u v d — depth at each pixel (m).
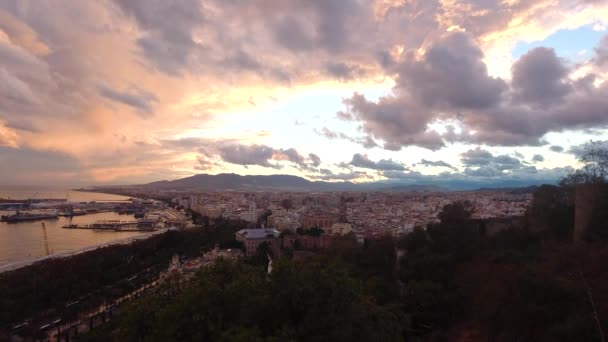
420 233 119.38
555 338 48.84
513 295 61.47
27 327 104.88
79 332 104.75
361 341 45.25
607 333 43.75
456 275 89.19
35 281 126.88
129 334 43.94
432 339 72.25
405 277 97.12
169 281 55.03
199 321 41.28
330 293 47.41
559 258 67.25
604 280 53.47
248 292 46.91
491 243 99.50
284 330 40.94
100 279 144.88
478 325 67.75
